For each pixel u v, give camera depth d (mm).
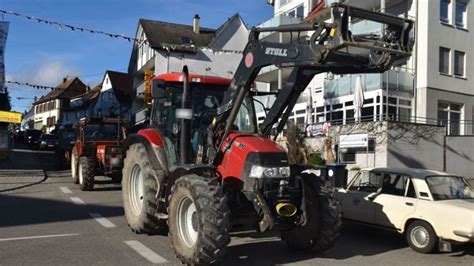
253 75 7441
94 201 13062
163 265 6766
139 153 8781
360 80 23250
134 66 52406
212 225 6168
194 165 6980
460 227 7629
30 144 49406
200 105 8398
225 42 43094
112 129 18219
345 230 9977
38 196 14086
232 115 7492
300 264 7027
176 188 6863
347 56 6758
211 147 7574
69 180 19141
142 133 8992
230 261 7133
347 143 21484
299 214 7148
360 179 9805
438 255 7945
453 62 27234
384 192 9125
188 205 6809
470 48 28062
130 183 9203
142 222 8453
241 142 7184
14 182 17641
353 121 23938
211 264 6324
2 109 34875
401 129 21391
